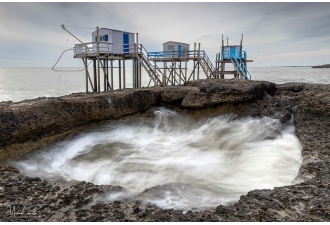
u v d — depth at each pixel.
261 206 5.75
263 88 15.75
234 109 15.26
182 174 9.60
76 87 46.38
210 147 12.59
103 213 5.83
